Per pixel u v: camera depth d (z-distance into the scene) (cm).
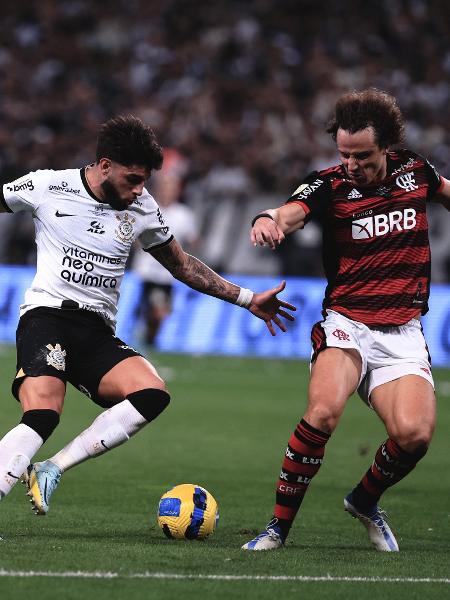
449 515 2475
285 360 6562
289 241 7050
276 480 2916
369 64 9431
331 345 1994
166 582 1583
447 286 6588
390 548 2005
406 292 2031
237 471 3048
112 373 1986
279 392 5044
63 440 3534
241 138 8875
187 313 6912
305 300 6788
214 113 9219
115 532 2081
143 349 6800
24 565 1658
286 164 8525
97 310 2014
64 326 1981
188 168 8444
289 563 1781
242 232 7206
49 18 10175
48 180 1998
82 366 2005
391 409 1962
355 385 1977
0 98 9462
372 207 2023
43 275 2006
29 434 1848
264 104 9175
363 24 9769
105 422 1923
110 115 9281
